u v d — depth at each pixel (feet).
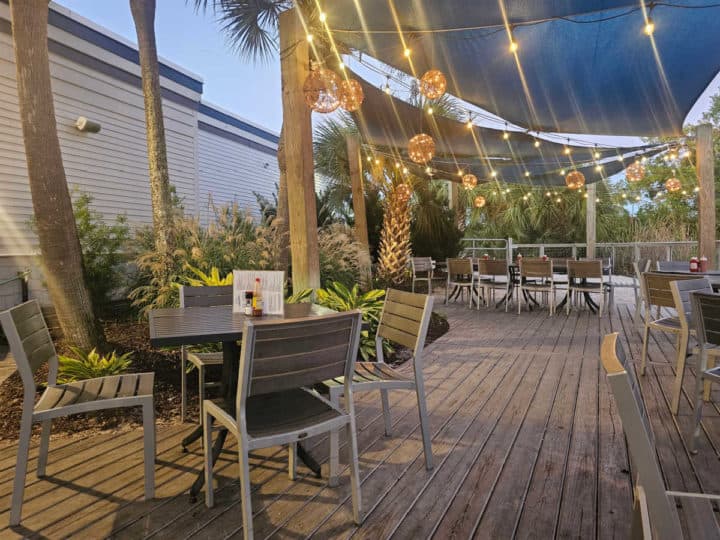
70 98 20.01
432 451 7.90
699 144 21.45
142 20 18.31
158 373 11.66
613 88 17.38
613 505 6.24
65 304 11.66
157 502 6.43
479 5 12.12
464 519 5.98
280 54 12.76
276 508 6.29
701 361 7.61
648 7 12.55
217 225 18.10
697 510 3.66
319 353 5.67
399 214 29.27
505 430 8.73
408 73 16.99
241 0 21.49
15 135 17.93
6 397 10.55
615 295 29.60
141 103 23.61
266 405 6.30
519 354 14.53
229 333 6.31
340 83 12.38
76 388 6.86
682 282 9.71
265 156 35.91
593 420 9.15
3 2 17.26
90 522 5.97
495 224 47.47
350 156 24.34
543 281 24.57
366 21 12.94
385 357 14.03
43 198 11.28
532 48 15.03
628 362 3.81
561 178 32.65
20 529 5.82
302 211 12.60
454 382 11.70
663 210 48.93
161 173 18.42
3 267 17.35
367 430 8.80
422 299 7.49
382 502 6.40
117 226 19.97
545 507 6.22
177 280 15.99
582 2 12.08
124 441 8.37
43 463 7.07
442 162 28.40
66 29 19.65
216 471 7.34
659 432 8.52
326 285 17.89
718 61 15.19
